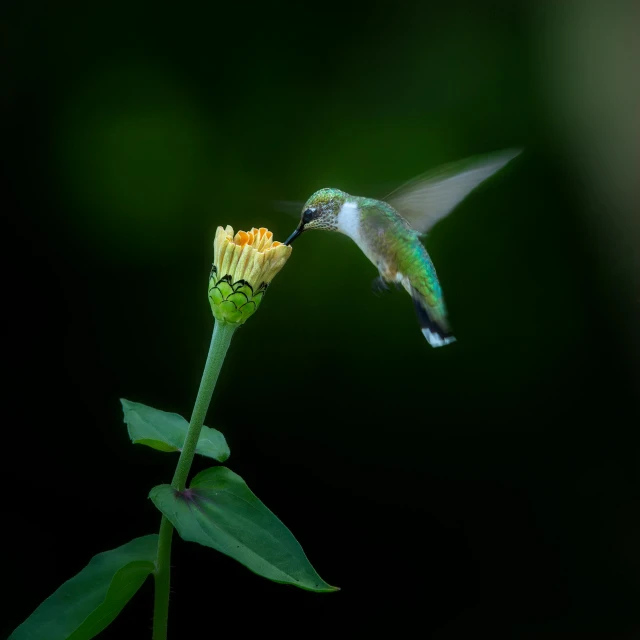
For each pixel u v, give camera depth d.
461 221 4.10
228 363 3.88
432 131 4.08
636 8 4.10
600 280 4.06
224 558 3.63
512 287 4.07
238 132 4.06
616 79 4.09
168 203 3.98
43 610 3.03
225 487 3.03
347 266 3.99
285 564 3.01
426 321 3.17
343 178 4.04
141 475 3.71
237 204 4.00
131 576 3.02
